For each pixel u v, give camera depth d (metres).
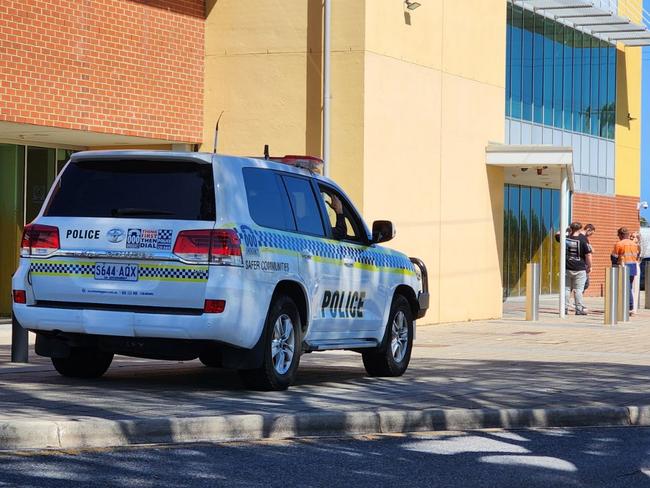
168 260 11.02
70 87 20.08
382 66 22.22
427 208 23.86
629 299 29.47
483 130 25.97
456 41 24.83
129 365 14.41
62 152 22.77
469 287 25.61
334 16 21.88
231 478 7.88
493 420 10.80
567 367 15.52
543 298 36.41
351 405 10.91
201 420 9.38
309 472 8.23
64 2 19.91
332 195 13.23
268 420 9.70
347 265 12.98
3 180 21.61
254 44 22.61
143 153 11.30
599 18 36.72
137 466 8.12
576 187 38.53
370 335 13.54
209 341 11.14
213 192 11.12
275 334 11.77
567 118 37.62
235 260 10.99
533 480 8.27
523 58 34.47
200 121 22.91
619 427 11.25
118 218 11.27
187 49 22.56
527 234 35.19
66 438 8.80
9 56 19.00
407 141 23.08
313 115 22.17
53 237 11.43
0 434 8.58
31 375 12.77
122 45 21.09
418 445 9.62
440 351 18.20
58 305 11.43
